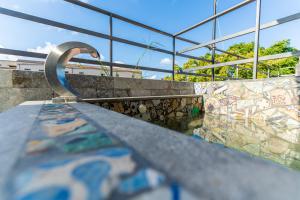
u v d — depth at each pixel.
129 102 2.24
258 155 1.32
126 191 0.20
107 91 2.40
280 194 0.19
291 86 2.09
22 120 0.63
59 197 0.18
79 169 0.24
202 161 0.28
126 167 0.25
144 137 0.41
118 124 0.56
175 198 0.18
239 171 0.24
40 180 0.22
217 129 2.16
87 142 0.37
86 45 1.54
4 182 0.21
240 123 2.47
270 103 2.31
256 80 2.48
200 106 3.34
